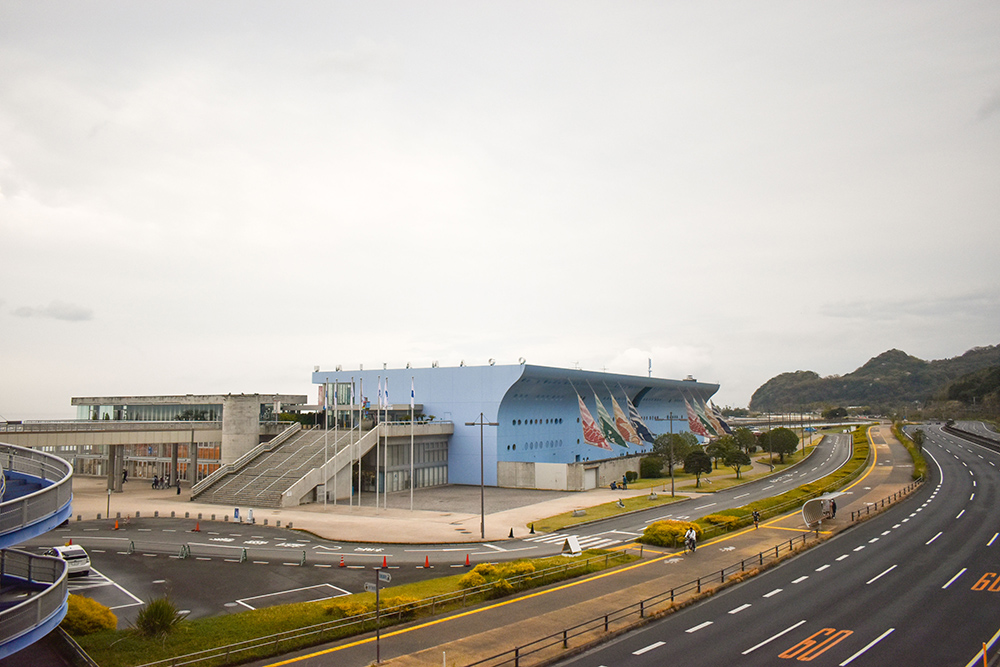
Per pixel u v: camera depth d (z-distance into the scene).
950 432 152.00
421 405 96.06
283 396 111.88
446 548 48.91
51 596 20.89
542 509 67.62
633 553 45.72
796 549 45.59
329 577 39.88
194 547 48.75
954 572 39.12
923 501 66.69
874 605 33.16
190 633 28.53
